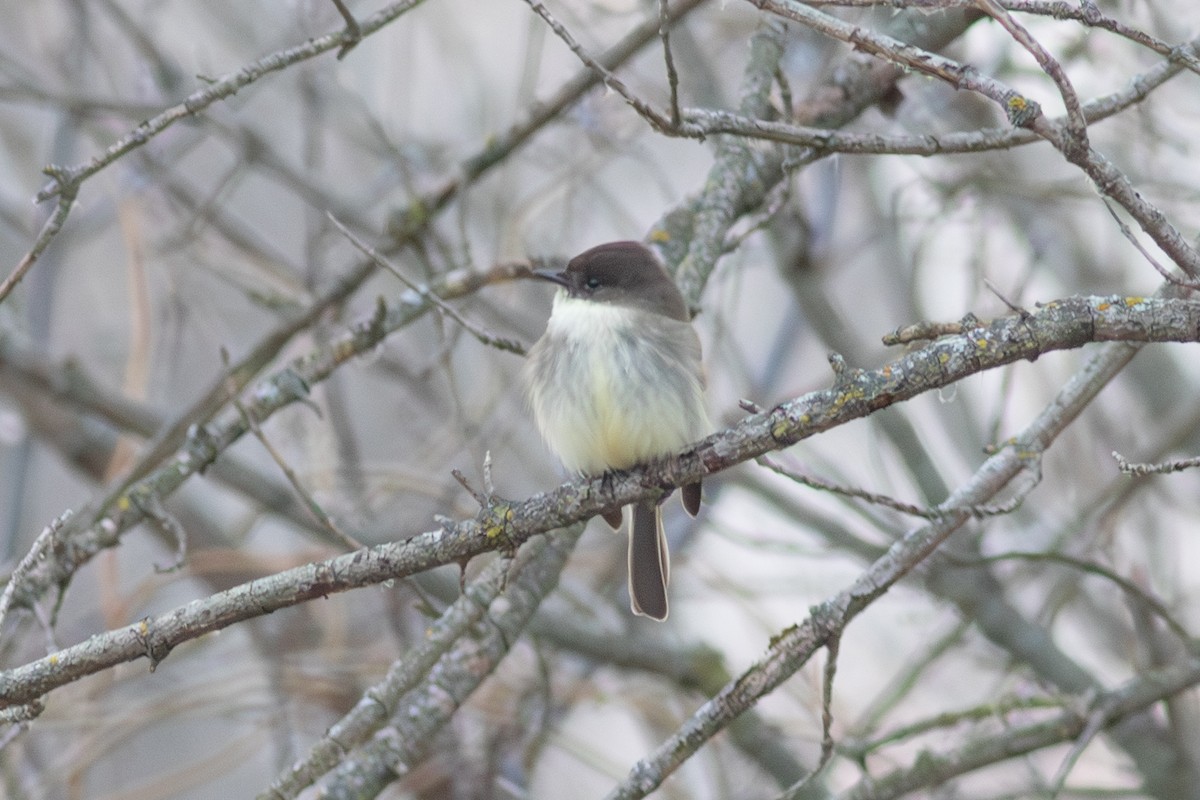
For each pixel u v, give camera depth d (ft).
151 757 45.29
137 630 19.03
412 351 43.42
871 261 48.39
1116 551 38.06
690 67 38.68
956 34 30.04
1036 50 18.08
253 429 25.82
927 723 31.27
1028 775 37.76
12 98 37.63
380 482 40.40
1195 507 41.16
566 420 25.40
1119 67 37.91
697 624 48.49
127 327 47.60
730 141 30.04
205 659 39.17
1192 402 38.68
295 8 40.06
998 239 43.88
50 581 27.55
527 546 26.68
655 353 25.20
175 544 38.86
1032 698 31.32
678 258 29.45
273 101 48.62
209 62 42.68
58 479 48.14
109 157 21.88
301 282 40.78
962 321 18.37
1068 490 42.27
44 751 40.22
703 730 22.24
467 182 32.35
